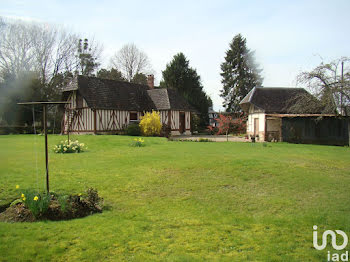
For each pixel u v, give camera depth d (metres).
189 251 3.98
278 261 3.78
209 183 7.45
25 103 5.82
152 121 23.52
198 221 5.07
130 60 44.41
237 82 42.41
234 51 43.00
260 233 4.64
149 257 3.78
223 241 4.32
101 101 24.19
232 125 30.62
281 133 20.67
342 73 17.20
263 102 23.34
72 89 23.64
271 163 9.65
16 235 4.29
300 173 8.57
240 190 7.00
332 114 19.05
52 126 25.75
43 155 11.45
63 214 5.09
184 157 10.89
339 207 6.01
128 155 11.54
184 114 28.97
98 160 10.30
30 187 6.65
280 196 6.64
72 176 7.84
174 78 36.84
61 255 3.78
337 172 9.05
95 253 3.85
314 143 21.17
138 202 6.02
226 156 11.13
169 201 6.14
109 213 5.36
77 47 31.94
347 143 21.59
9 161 6.33
